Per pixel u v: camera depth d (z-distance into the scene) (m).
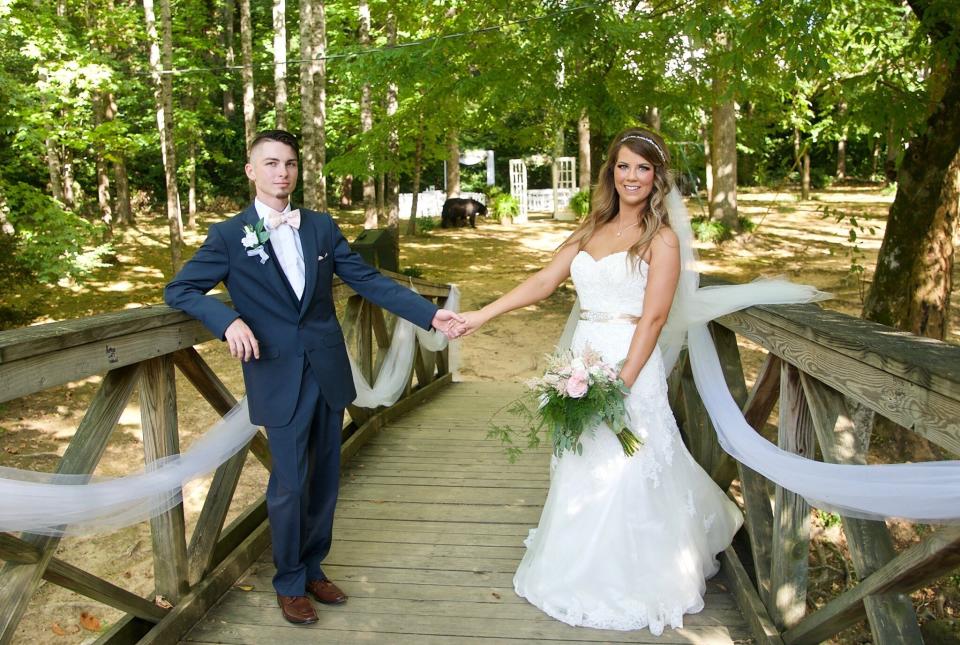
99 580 2.37
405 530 3.62
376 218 19.33
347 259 2.98
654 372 2.98
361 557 3.33
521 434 5.36
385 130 11.43
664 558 2.82
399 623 2.80
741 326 3.10
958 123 6.08
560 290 13.16
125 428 7.06
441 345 7.08
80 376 2.24
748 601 2.77
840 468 2.09
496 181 35.94
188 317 2.86
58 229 10.69
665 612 2.76
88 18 14.99
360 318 5.14
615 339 2.92
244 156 28.61
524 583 2.98
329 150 27.58
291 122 24.62
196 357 2.98
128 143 13.36
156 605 2.70
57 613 4.57
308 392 2.76
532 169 35.66
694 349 3.06
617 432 2.76
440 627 2.77
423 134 15.74
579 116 9.25
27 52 12.14
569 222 24.20
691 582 2.86
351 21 17.38
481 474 4.45
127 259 16.61
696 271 3.02
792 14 5.80
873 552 2.14
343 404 2.86
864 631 4.78
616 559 2.79
